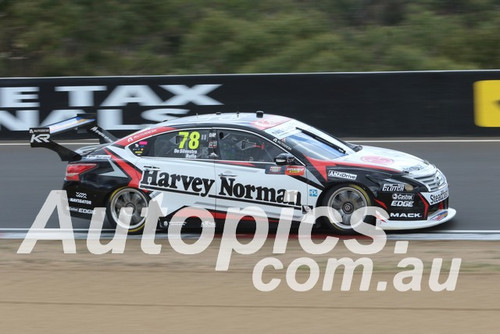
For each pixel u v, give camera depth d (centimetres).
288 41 8275
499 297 2291
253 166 3198
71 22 8538
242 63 8081
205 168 3241
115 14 8706
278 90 5547
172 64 8262
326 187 3114
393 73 5434
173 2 8875
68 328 2072
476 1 8850
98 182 3319
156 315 2172
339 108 5503
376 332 1991
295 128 3331
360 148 3409
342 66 7694
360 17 8956
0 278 2625
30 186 4303
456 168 4478
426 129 5438
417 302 2258
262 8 8988
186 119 3428
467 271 2597
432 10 8931
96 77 5656
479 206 3659
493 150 4922
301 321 2094
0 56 8269
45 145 3406
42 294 2416
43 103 5678
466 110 5394
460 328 2006
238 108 5578
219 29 8369
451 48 8206
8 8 8788
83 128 3647
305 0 9081
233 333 2003
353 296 2336
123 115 5659
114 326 2081
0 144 5553
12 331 2061
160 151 3322
